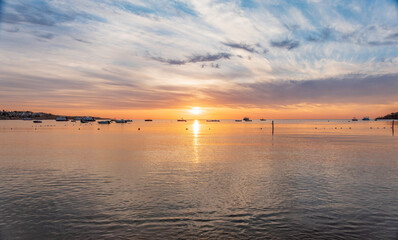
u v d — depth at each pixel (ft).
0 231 42.37
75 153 124.06
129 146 156.66
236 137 235.20
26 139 205.46
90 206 52.24
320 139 210.18
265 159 107.34
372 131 337.93
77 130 358.84
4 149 139.74
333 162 99.76
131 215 48.06
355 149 141.38
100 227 43.52
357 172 81.56
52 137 228.02
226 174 79.36
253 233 41.57
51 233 41.75
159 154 121.49
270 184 68.03
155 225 44.21
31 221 45.75
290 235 40.91
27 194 59.36
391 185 66.64
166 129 413.39
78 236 40.75
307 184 68.03
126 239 39.86
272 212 49.42
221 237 40.40
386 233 41.45
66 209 50.80
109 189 63.26
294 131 346.95
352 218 46.75
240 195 59.16
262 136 248.73
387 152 128.16
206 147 152.35
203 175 78.02
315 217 47.26
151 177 75.36
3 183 68.33
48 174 78.54
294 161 102.17
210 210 50.42
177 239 39.81
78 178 73.87
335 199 56.29
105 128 435.12
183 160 104.27
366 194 59.52
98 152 127.95
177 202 54.54
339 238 40.01
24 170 84.02
